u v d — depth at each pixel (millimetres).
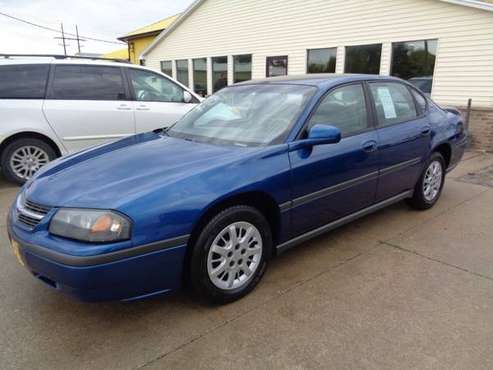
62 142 5711
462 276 3084
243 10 14195
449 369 2113
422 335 2385
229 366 2158
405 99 4164
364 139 3467
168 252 2338
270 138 3002
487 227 4059
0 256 3451
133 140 3494
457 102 9500
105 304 2744
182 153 2900
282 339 2367
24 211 2467
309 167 3004
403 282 3000
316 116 3168
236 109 3496
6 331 2459
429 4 9500
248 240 2762
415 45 9977
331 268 3225
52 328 2492
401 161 3910
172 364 2180
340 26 11391
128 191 2334
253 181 2664
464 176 6211
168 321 2553
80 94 5801
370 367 2137
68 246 2160
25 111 5406
